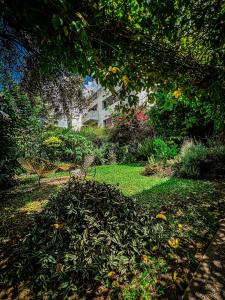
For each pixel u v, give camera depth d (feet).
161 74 6.92
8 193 17.16
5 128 18.52
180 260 6.66
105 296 5.55
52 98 11.62
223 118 10.77
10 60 8.89
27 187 19.11
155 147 28.45
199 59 7.69
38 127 28.94
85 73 5.84
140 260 6.62
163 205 11.22
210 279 5.51
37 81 10.03
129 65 6.49
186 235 8.03
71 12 4.49
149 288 5.62
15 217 11.09
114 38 5.67
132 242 6.77
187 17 6.49
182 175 18.56
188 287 5.32
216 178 17.04
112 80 6.61
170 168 20.26
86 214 7.21
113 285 5.79
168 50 6.57
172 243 7.15
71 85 11.53
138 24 5.94
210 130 24.34
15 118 19.81
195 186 14.69
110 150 36.94
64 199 8.21
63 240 6.82
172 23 6.18
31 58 8.50
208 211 10.21
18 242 8.16
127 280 5.97
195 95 8.31
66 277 6.00
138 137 35.50
